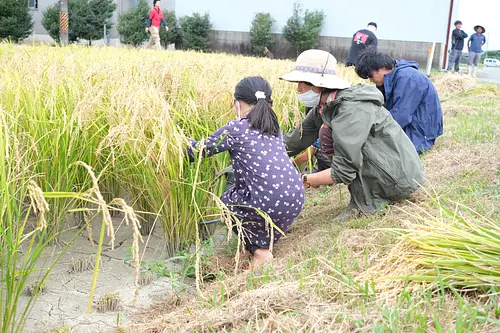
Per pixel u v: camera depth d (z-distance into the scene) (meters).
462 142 6.53
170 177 4.09
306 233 4.49
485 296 2.83
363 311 2.80
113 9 25.78
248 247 4.14
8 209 2.80
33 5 27.41
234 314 2.96
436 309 2.79
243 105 4.01
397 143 4.43
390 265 3.31
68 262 4.18
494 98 11.88
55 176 4.14
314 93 4.45
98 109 4.16
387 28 25.28
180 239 4.37
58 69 4.86
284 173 3.89
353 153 4.21
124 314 3.48
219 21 28.00
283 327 2.71
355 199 4.57
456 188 4.74
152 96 3.83
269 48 27.69
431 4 24.58
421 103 5.99
